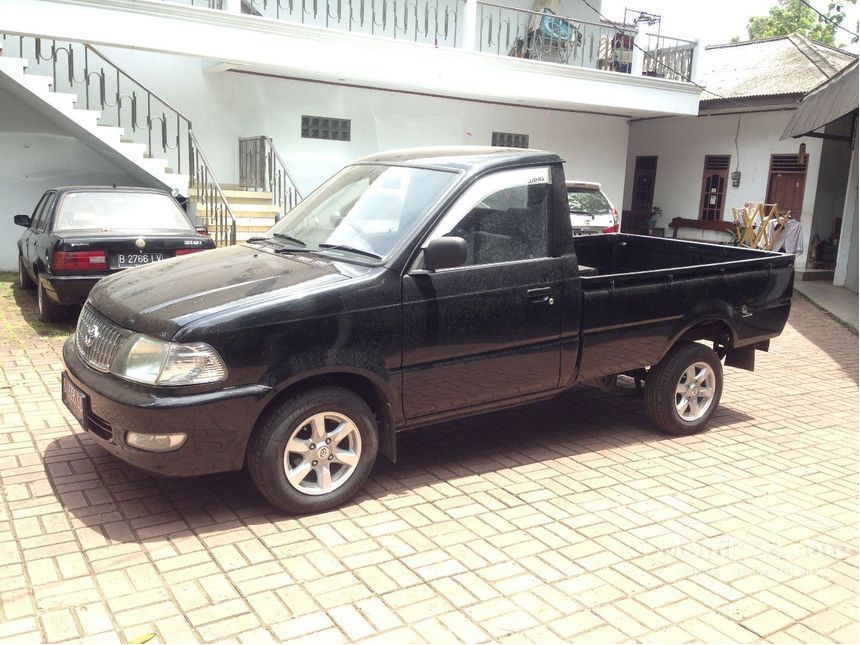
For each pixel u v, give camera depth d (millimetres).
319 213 4793
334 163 13898
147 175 11391
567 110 16750
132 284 4219
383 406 4102
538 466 4758
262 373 3639
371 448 4070
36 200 11859
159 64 12047
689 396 5434
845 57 18797
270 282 3914
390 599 3188
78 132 11188
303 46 11430
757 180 17688
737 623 3129
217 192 10773
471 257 4270
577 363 4758
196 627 2941
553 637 2973
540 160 4617
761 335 5664
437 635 2953
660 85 15781
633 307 4895
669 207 20109
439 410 4270
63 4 9523
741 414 6125
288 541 3645
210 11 10484
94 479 4258
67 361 4102
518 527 3900
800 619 3176
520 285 4398
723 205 18609
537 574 3439
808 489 4574
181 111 12344
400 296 3982
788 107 16609
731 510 4223
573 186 12617
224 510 3947
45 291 7707
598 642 2953
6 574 3260
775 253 5863
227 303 3676
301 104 13352
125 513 3867
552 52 16500
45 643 2807
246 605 3100
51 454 4590
